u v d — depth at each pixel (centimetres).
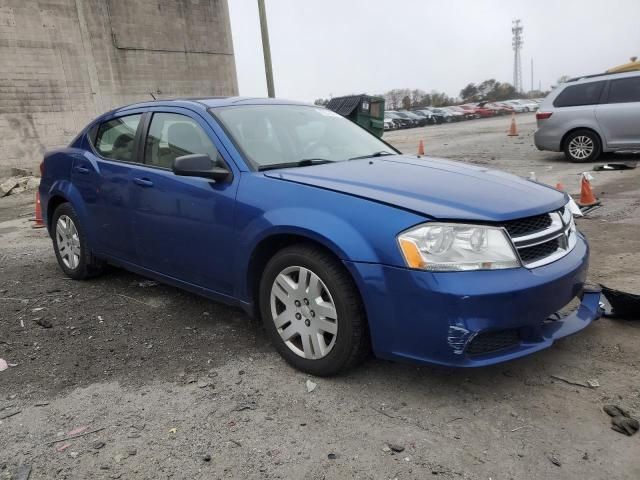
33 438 273
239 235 340
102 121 490
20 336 395
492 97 9850
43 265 594
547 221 304
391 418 279
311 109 464
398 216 281
